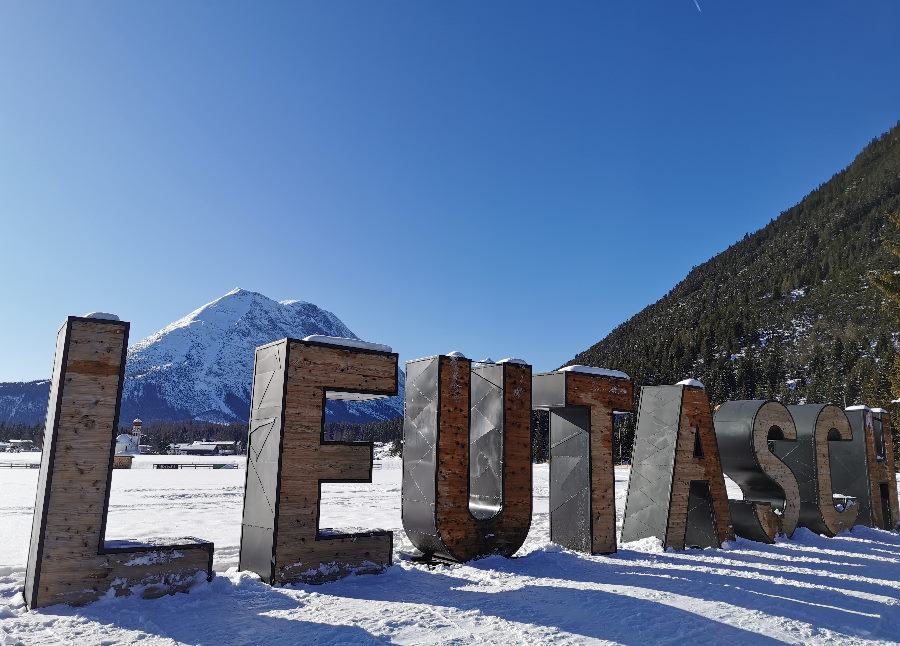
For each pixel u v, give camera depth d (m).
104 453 6.24
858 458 14.77
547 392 10.31
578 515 10.09
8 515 13.41
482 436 9.83
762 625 6.00
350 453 7.74
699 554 10.17
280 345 7.62
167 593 6.39
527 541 10.66
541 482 28.12
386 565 7.90
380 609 6.12
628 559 9.45
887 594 7.55
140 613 5.77
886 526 14.74
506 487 9.18
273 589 6.80
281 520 7.13
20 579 7.01
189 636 5.16
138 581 6.26
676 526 10.57
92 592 6.00
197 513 14.45
